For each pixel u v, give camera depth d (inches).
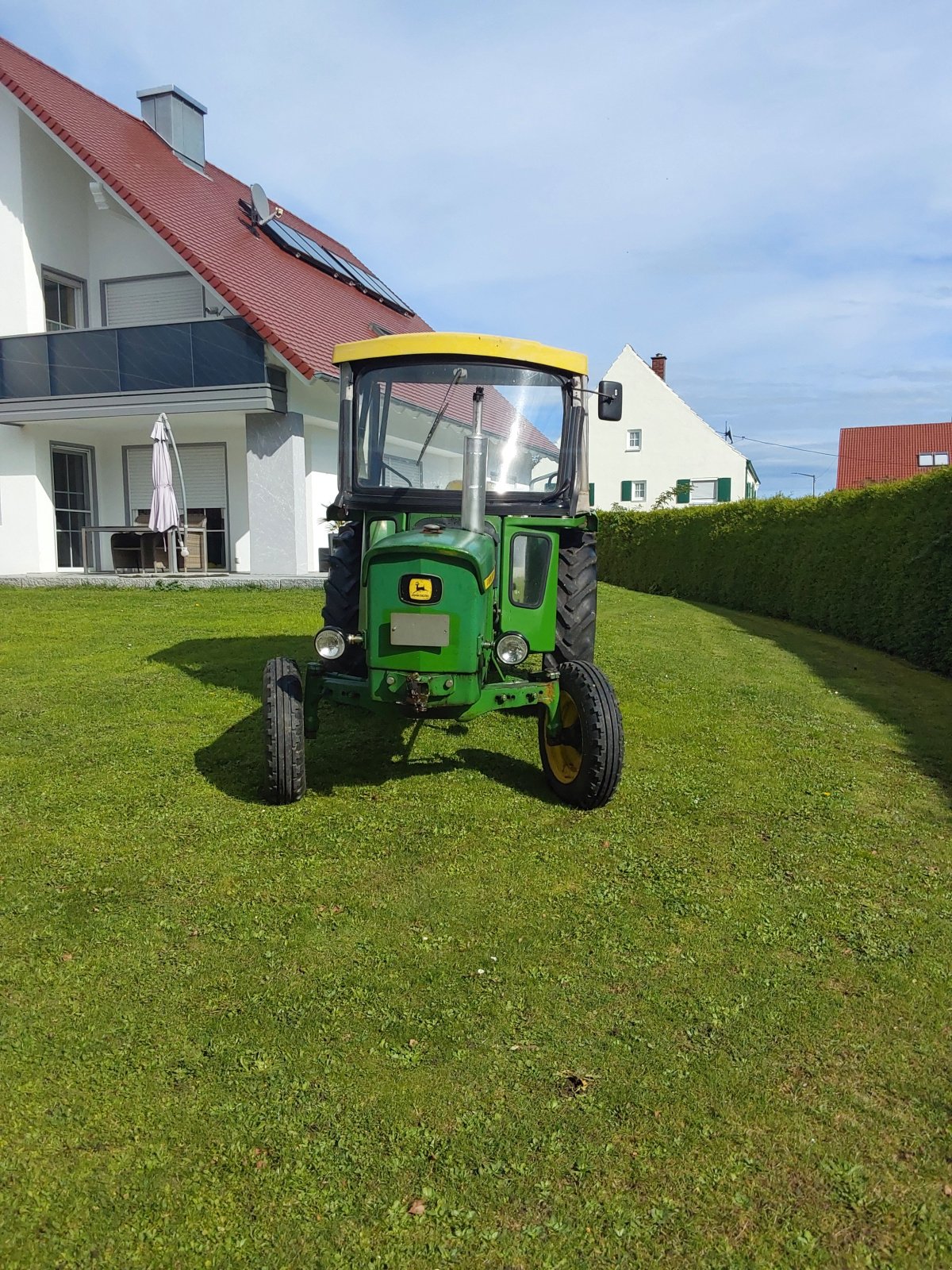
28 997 109.0
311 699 182.1
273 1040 102.0
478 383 187.2
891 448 1578.5
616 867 149.1
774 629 482.9
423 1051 100.6
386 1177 83.0
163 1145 86.4
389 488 189.6
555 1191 81.8
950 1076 97.7
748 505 620.7
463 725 231.5
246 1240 76.5
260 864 146.8
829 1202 81.0
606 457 1499.8
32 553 598.2
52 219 607.8
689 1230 78.0
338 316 645.9
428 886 140.5
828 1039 103.8
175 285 619.8
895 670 363.3
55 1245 75.5
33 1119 89.2
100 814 165.9
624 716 245.0
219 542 613.6
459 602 156.9
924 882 147.3
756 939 126.8
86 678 266.7
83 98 699.4
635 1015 107.8
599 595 582.6
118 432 612.4
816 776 200.5
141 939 123.0
